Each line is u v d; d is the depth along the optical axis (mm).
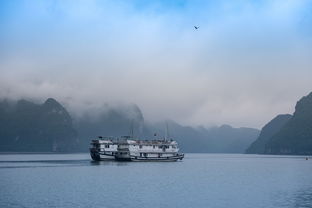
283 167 196250
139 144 196000
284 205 73375
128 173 136000
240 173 150500
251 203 75250
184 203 74750
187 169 166375
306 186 102938
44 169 155375
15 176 122875
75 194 83500
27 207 68312
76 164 190625
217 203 75000
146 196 82562
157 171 146875
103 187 95938
